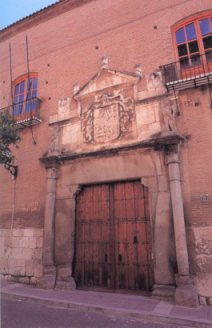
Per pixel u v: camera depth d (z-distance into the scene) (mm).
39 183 9406
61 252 8055
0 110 11648
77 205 8516
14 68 12062
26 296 6812
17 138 8125
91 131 8695
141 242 7250
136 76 8391
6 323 5043
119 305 5867
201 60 7840
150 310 5484
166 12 8820
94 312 5750
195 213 6555
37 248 8688
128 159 7773
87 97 9195
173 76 7910
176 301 5867
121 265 7328
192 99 7383
